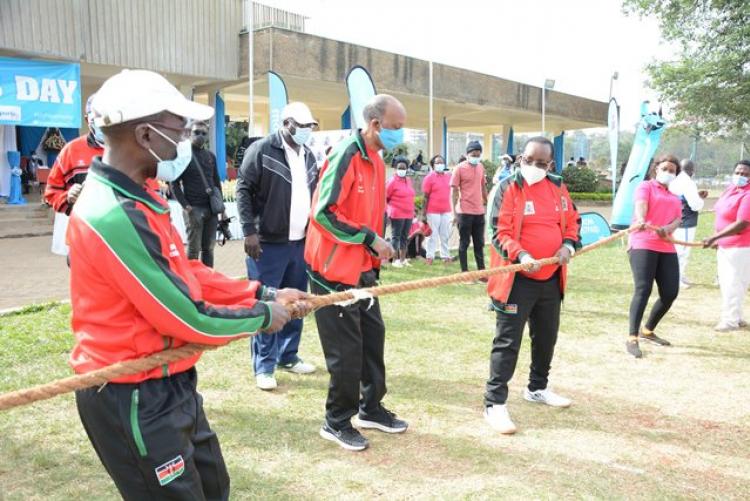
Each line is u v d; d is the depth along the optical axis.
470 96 22.66
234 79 17.27
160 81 1.95
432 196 10.38
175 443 1.98
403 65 19.62
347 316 3.62
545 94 26.92
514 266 3.72
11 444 3.69
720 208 6.52
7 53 13.86
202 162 6.72
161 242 1.90
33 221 14.39
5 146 14.98
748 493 3.33
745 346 5.97
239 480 3.35
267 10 18.20
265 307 2.15
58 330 5.87
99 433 1.96
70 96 13.24
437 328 6.42
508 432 3.99
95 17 14.66
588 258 11.26
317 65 17.02
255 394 4.58
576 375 5.14
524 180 4.04
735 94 19.11
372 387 3.97
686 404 4.55
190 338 1.93
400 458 3.66
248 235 4.61
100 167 1.87
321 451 3.72
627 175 10.71
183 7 16.08
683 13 19.75
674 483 3.42
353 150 3.60
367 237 3.53
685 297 8.23
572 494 3.28
